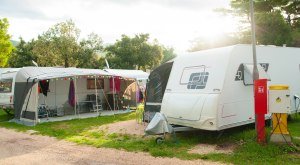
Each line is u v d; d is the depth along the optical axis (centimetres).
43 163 747
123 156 782
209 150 805
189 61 1020
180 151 805
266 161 674
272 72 1076
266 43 2644
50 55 3678
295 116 1261
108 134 1088
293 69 1168
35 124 1362
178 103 961
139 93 1962
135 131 1115
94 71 1753
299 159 682
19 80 1521
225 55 929
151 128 885
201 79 947
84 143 960
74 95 1694
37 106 1402
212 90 898
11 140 1045
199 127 898
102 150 856
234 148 808
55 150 880
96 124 1332
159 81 1180
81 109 1777
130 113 1681
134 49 4744
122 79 1831
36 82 1405
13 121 1485
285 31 2636
